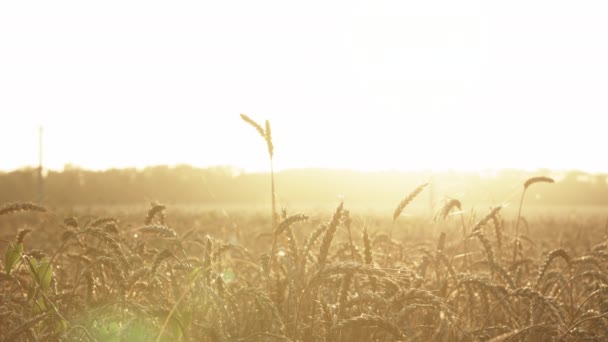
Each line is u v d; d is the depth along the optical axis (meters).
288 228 5.55
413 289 4.71
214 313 4.84
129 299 4.86
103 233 5.41
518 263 6.85
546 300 4.77
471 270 7.23
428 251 7.04
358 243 7.35
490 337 5.04
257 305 5.05
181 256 6.14
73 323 4.80
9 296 5.39
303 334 5.00
